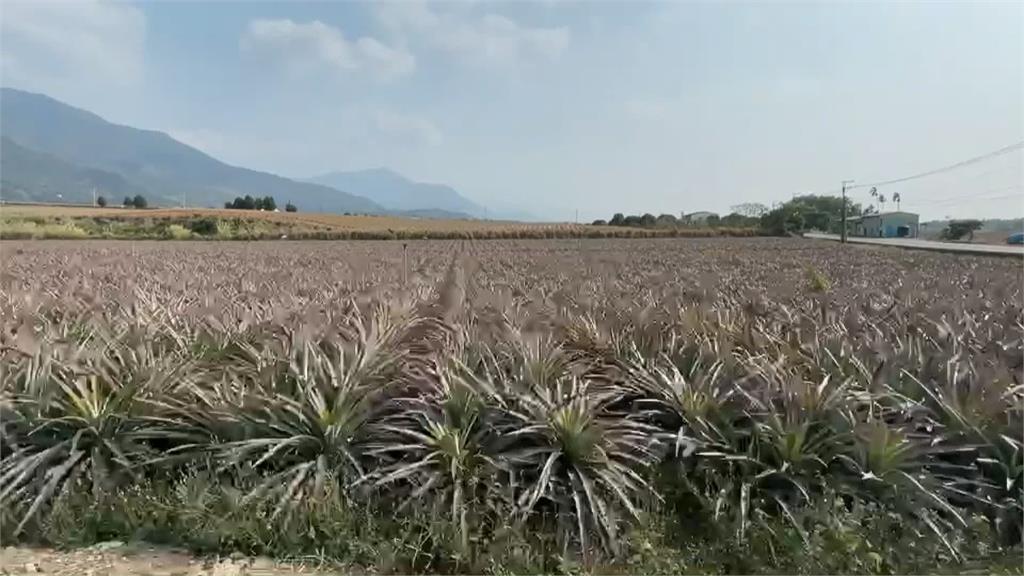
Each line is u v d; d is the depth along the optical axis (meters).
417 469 4.12
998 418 4.41
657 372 5.23
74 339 6.14
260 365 5.16
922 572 3.64
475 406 4.48
